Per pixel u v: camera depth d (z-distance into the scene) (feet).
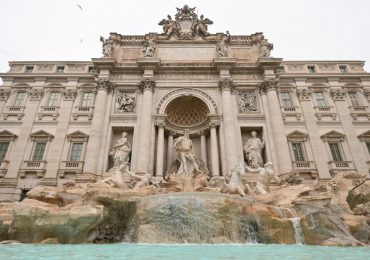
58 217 40.75
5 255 23.59
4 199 83.71
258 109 99.76
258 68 105.29
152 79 99.96
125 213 48.75
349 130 97.76
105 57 101.91
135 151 89.10
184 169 79.56
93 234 42.45
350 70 113.19
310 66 114.93
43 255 23.72
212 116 94.89
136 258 21.71
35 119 98.73
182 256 23.26
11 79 107.14
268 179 67.72
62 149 92.53
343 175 69.15
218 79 103.09
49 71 110.63
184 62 103.91
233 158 84.89
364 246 32.91
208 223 43.65
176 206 46.60
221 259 21.26
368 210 54.85
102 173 85.51
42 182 85.56
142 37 115.65
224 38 111.86
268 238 39.75
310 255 24.03
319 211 39.40
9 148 93.09
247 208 44.86
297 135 95.91
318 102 105.19
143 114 92.99
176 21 119.65
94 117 92.58
